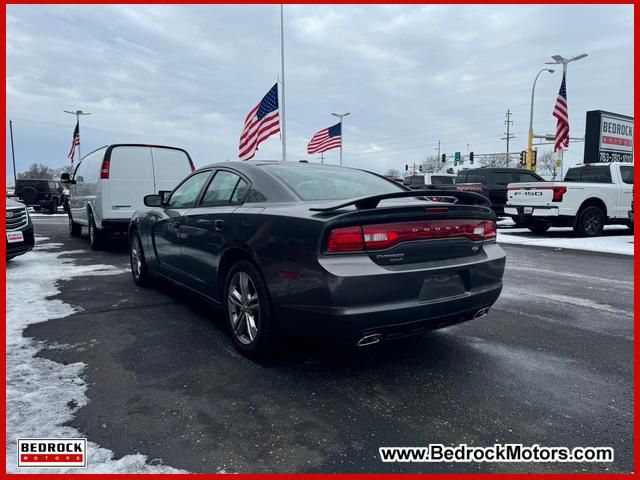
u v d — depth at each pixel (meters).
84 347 3.87
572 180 13.91
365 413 2.80
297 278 3.09
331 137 21.53
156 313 4.91
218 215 3.98
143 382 3.20
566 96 20.75
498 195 15.48
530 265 8.23
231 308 3.80
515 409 2.86
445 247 3.32
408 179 20.42
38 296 5.63
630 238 12.16
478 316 3.64
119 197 9.03
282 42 21.42
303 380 3.25
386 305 2.99
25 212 7.60
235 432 2.58
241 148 16.56
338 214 2.99
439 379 3.28
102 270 7.43
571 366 3.53
